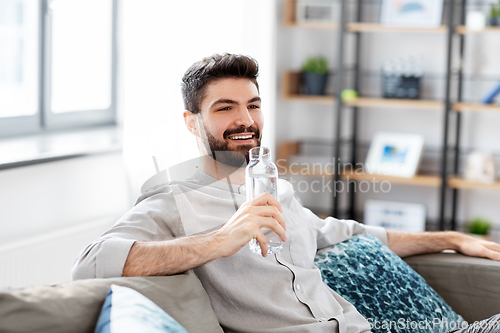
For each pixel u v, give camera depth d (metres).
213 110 1.34
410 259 1.64
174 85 2.48
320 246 1.56
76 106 2.94
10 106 2.62
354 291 1.42
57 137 2.71
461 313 1.57
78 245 2.42
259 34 3.21
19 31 2.61
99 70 3.04
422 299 1.47
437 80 3.50
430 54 3.50
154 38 2.42
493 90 3.18
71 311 0.95
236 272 1.27
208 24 2.71
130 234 1.21
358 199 3.72
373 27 3.29
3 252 2.10
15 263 2.15
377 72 3.61
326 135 3.77
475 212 3.47
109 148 2.59
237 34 2.96
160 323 0.91
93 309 0.98
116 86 3.13
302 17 3.52
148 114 2.37
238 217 1.17
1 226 2.19
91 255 1.15
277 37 3.49
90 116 3.00
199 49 2.65
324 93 3.56
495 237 3.44
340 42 3.32
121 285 1.06
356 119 3.62
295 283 1.31
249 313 1.25
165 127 1.41
